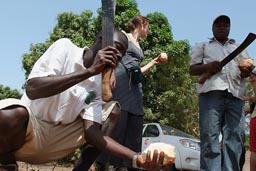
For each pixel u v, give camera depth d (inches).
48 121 110.7
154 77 618.2
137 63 175.3
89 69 96.5
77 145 116.6
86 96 113.0
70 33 651.5
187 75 631.8
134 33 186.5
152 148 88.7
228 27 186.9
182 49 603.2
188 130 660.7
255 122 202.5
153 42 590.9
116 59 97.3
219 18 185.9
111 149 104.2
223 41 187.2
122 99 167.6
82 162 119.6
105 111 121.0
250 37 159.6
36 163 116.7
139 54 177.9
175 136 403.9
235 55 167.3
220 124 173.5
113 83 126.9
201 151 172.6
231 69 175.5
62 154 116.6
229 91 172.4
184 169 383.9
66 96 110.5
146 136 425.1
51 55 107.9
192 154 386.0
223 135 174.4
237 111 173.2
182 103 628.7
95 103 115.8
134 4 589.3
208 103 173.0
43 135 109.3
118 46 107.1
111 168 162.9
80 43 629.9
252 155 204.4
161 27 609.3
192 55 186.9
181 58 613.9
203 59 185.3
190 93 658.2
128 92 169.6
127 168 162.9
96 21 639.8
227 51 183.5
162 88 622.2
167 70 617.6
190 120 666.2
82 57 111.7
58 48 109.3
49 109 109.8
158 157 87.4
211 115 171.2
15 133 100.9
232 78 174.2
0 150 102.9
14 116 99.3
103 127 119.3
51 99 108.8
